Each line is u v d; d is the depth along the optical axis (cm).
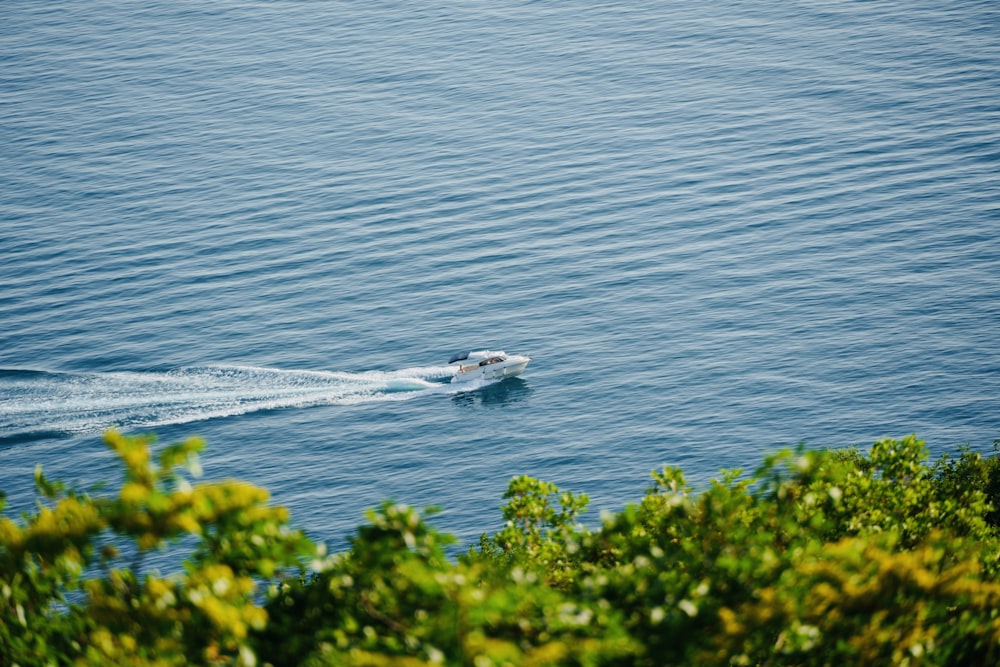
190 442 3566
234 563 3947
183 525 3616
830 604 4100
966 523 6475
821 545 4906
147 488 3572
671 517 5025
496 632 3894
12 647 3850
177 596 3859
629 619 4191
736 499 4838
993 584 4344
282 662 4134
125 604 3869
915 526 6078
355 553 4353
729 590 4206
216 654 3806
